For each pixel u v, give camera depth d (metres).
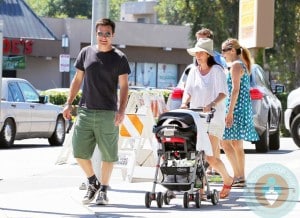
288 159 39.97
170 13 188.88
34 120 48.28
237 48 28.02
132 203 24.83
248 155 42.66
